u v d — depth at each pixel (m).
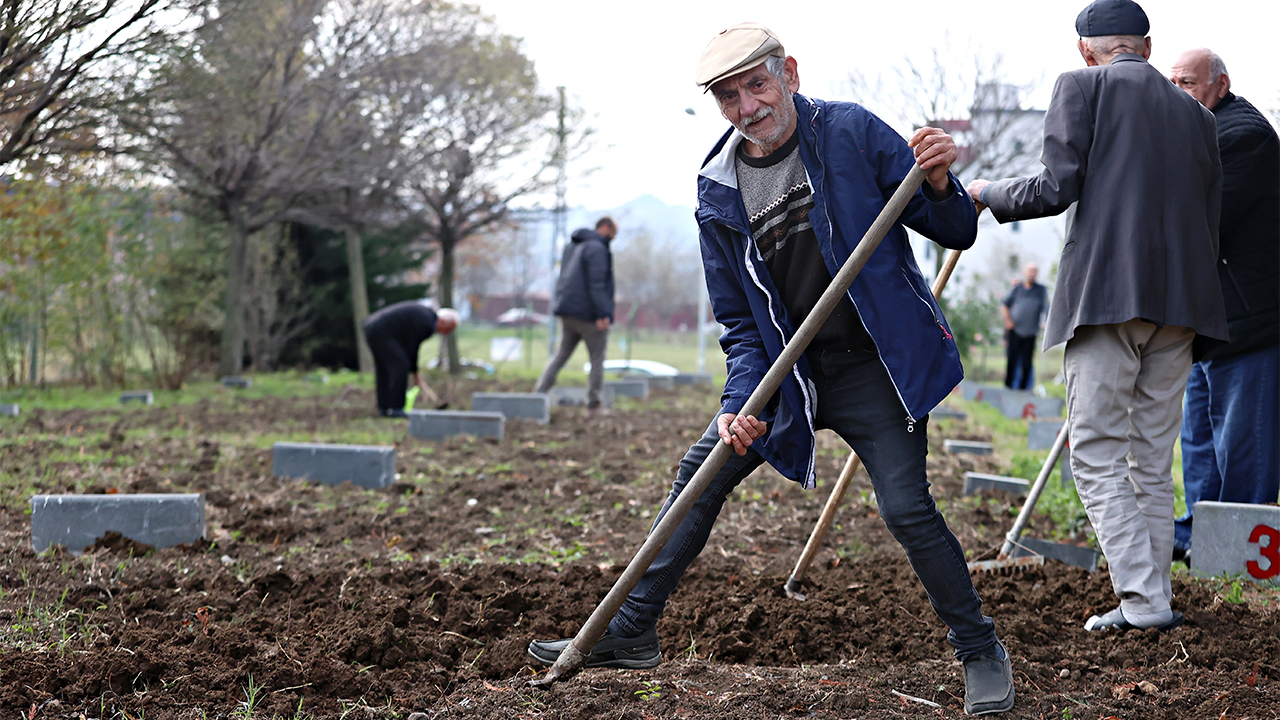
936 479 7.43
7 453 7.26
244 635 3.40
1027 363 15.60
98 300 14.21
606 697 2.98
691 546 3.09
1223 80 4.43
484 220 19.19
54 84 5.72
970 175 16.58
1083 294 3.63
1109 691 3.12
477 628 3.66
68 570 4.28
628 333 21.95
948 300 20.42
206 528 5.29
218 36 7.84
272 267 20.81
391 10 14.48
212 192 15.36
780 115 2.79
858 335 2.88
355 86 14.45
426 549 5.18
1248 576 4.39
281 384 16.27
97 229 12.99
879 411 2.88
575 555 5.07
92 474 6.70
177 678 3.03
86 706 2.87
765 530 5.66
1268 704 2.99
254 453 7.99
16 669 2.98
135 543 4.80
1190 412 5.02
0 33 4.92
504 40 17.44
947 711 2.97
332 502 6.25
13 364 13.20
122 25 5.69
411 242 22.23
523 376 20.12
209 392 14.30
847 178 2.81
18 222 11.30
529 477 7.19
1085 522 5.59
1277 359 4.57
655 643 3.18
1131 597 3.63
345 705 2.96
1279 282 4.49
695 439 9.40
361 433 9.45
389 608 3.76
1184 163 3.62
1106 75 3.65
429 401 12.73
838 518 5.96
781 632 3.60
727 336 3.11
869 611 3.81
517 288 42.94
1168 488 3.86
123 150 9.68
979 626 2.93
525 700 2.97
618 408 12.34
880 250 2.81
